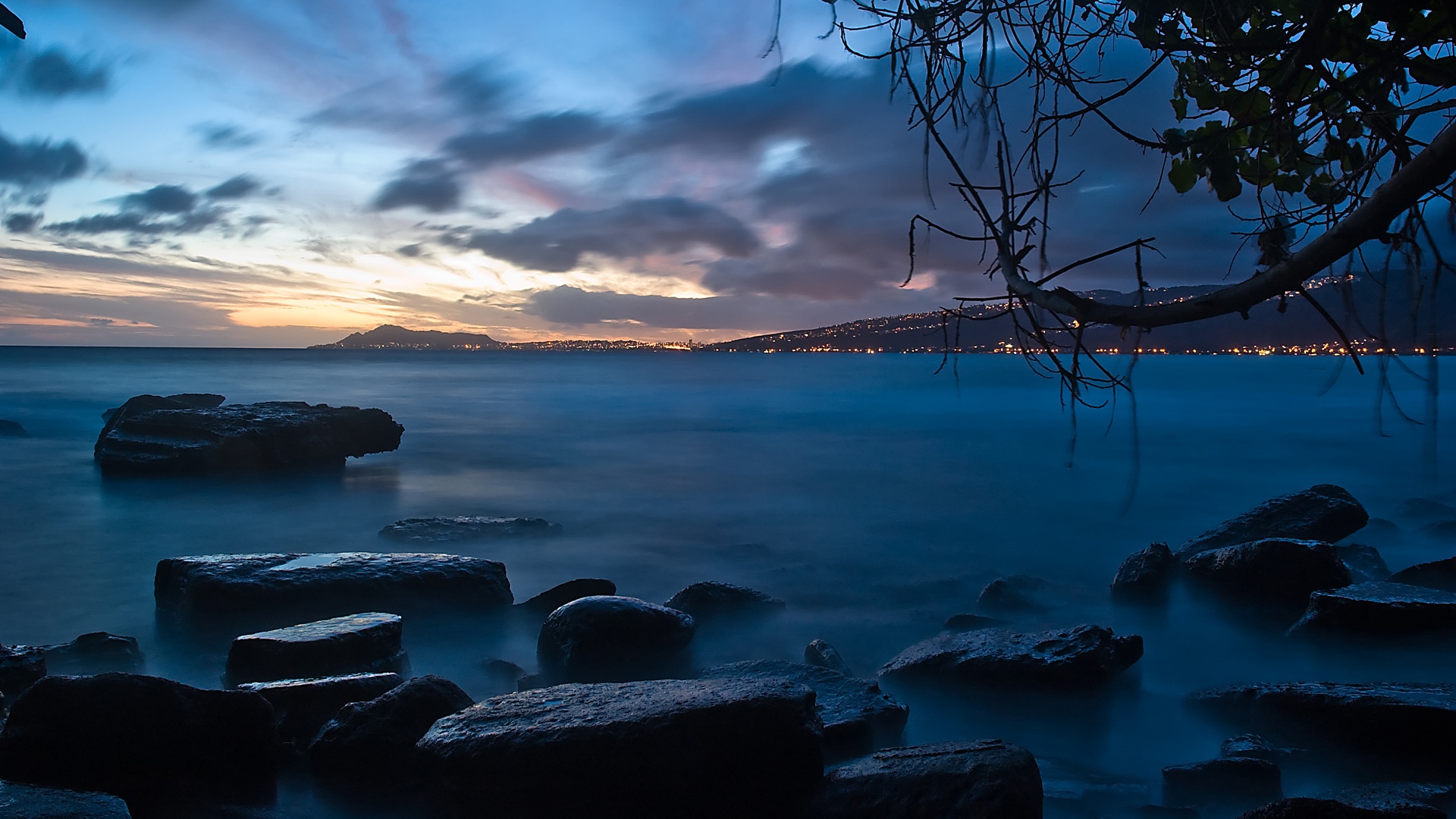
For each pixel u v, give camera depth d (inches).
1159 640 334.6
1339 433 1325.0
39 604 407.5
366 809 178.5
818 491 800.9
